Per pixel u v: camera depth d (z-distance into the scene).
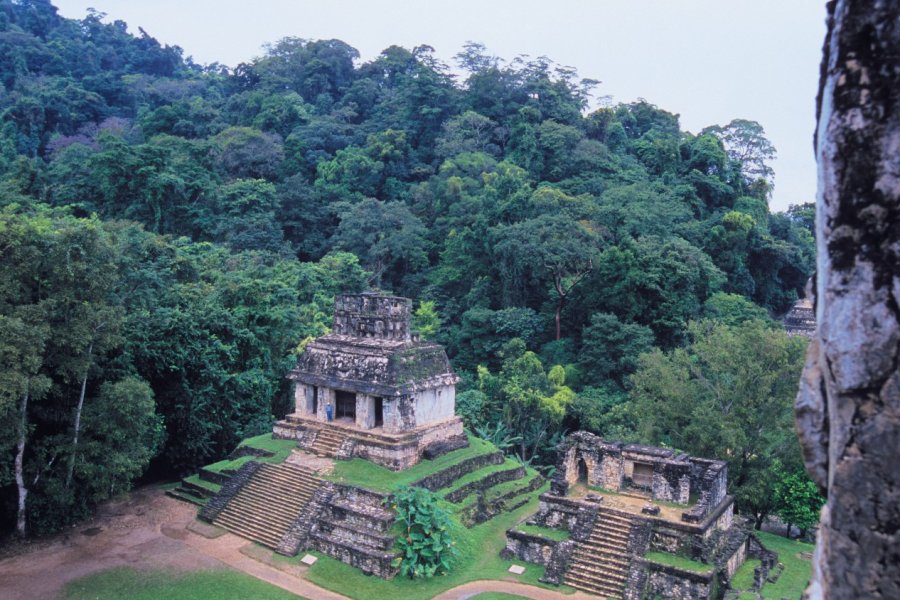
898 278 4.75
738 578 29.67
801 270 78.88
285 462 37.00
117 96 121.44
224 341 44.34
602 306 61.38
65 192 73.94
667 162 90.44
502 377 55.44
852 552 4.89
